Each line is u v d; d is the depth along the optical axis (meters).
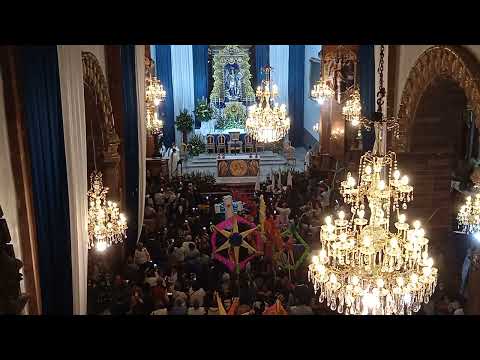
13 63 6.54
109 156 12.09
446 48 9.36
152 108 18.86
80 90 8.47
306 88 27.64
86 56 10.64
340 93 18.86
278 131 14.80
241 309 8.83
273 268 11.16
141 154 14.09
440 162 11.62
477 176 11.08
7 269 5.45
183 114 26.25
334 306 6.97
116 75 12.55
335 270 6.86
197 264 11.09
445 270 11.38
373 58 13.22
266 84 14.67
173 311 8.90
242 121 27.31
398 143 11.84
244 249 11.98
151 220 14.90
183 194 16.97
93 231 9.32
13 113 6.58
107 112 12.04
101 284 10.09
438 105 11.02
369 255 6.77
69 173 7.73
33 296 6.96
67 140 7.67
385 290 6.59
